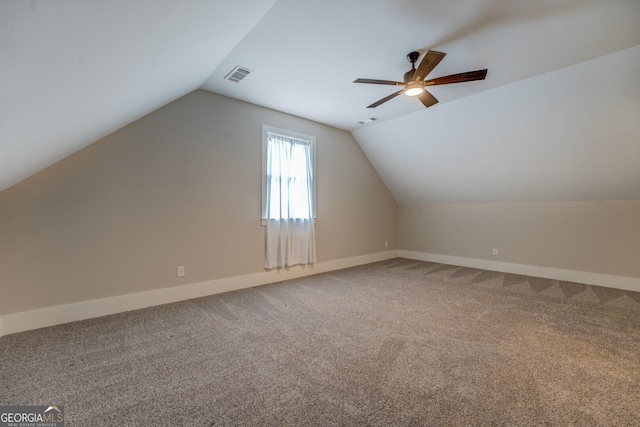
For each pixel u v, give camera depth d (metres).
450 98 3.75
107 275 2.87
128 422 1.43
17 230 2.46
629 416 1.46
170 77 2.44
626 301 3.32
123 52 1.55
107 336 2.38
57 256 2.62
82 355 2.07
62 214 2.64
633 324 2.63
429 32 2.39
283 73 3.10
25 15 0.86
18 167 2.14
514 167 4.29
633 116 3.02
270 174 4.12
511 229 4.89
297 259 4.47
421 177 5.46
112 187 2.89
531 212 4.67
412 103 3.94
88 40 1.24
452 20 2.24
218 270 3.63
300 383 1.75
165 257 3.22
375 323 2.66
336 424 1.41
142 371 1.87
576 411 1.50
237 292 3.66
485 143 4.19
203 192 3.50
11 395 1.63
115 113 2.45
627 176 3.58
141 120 3.06
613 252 3.95
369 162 5.82
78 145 2.61
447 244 5.73
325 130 4.93
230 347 2.20
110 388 1.69
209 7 1.62
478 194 5.11
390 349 2.17
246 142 3.88
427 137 4.62
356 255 5.55
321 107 4.10
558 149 3.73
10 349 2.15
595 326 2.59
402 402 1.57
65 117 1.88
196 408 1.53
